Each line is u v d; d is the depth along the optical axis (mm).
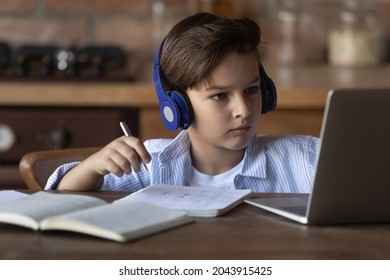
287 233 1476
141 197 1724
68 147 3160
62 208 1559
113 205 1562
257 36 2006
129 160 1871
